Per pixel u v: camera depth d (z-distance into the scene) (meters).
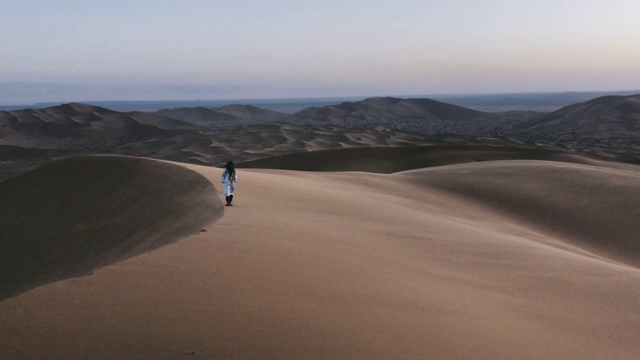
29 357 5.58
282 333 6.85
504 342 8.00
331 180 35.44
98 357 5.69
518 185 36.06
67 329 6.22
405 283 10.54
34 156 180.12
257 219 14.41
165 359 5.78
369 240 14.70
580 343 8.70
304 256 11.09
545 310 10.48
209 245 10.70
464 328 8.31
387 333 7.48
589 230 27.94
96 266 18.33
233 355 6.06
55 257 21.95
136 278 8.16
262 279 8.95
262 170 41.09
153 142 194.00
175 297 7.55
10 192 31.48
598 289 12.71
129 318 6.67
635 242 26.09
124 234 21.42
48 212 27.67
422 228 18.39
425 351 7.08
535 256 15.95
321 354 6.45
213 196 20.08
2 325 6.18
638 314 10.91
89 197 28.17
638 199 31.98
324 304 8.26
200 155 140.25
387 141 165.50
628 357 8.39
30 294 7.12
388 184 35.94
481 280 12.36
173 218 20.05
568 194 33.47
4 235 26.05
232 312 7.28
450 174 41.00
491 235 19.72
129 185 28.16
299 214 17.14
